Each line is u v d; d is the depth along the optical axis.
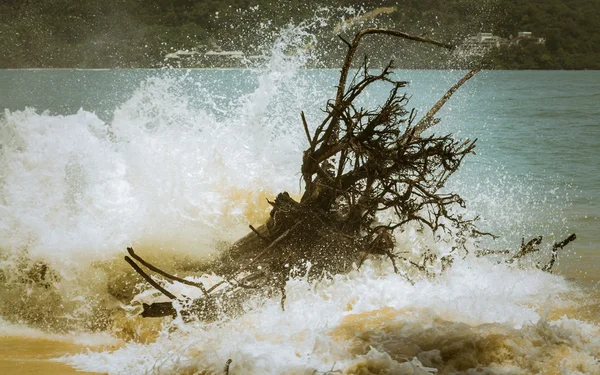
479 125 59.78
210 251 16.48
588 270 17.81
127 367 11.85
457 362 11.19
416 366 10.77
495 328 12.05
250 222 18.55
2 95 109.44
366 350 11.95
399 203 14.95
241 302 14.09
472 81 161.50
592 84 184.75
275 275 14.60
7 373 11.57
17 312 14.98
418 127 16.17
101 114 68.56
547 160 37.91
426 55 184.88
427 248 16.92
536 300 15.16
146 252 16.19
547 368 10.82
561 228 22.23
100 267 15.59
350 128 14.17
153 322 14.06
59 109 76.62
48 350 13.08
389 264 16.19
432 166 15.01
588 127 60.16
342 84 14.52
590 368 10.87
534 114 76.50
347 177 14.79
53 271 15.18
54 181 18.02
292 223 14.83
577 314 14.22
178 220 17.25
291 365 11.16
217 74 186.00
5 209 16.62
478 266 17.08
